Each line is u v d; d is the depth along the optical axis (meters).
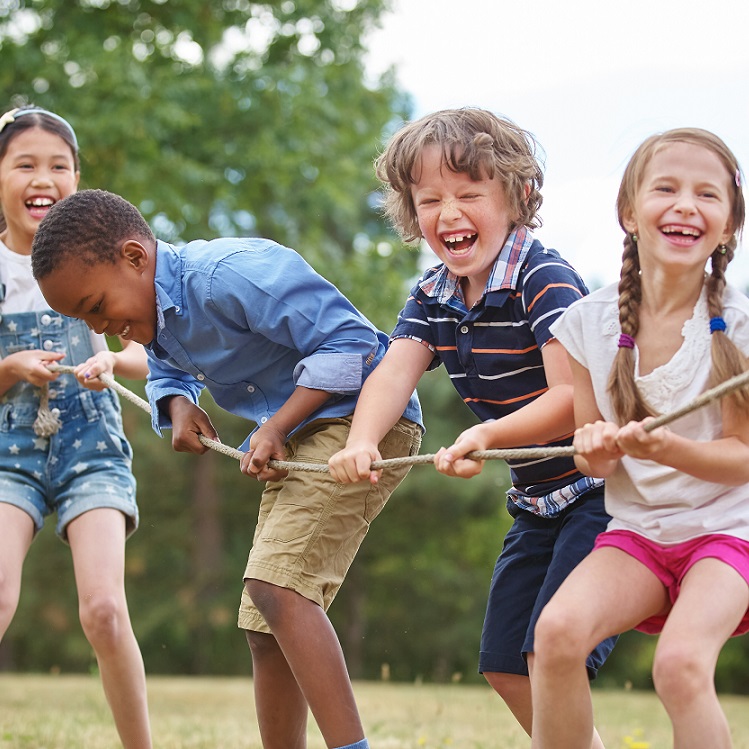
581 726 3.48
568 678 3.44
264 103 18.55
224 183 18.52
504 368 4.39
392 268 19.73
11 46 17.89
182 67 18.77
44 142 5.63
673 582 3.63
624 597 3.55
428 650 28.36
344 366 4.44
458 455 3.82
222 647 26.94
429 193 4.34
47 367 5.29
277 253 4.59
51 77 17.69
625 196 3.79
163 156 17.80
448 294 4.50
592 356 3.81
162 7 19.08
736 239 3.71
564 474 4.44
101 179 17.80
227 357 4.63
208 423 4.88
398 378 4.47
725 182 3.64
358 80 19.72
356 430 4.28
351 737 4.24
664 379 3.67
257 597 4.36
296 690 4.66
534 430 3.96
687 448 3.40
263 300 4.46
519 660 4.46
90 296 4.52
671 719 3.28
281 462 4.37
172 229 18.31
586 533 4.27
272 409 4.72
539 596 4.20
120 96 17.38
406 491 26.53
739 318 3.59
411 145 4.36
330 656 4.29
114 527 5.20
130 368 5.57
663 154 3.65
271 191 19.23
